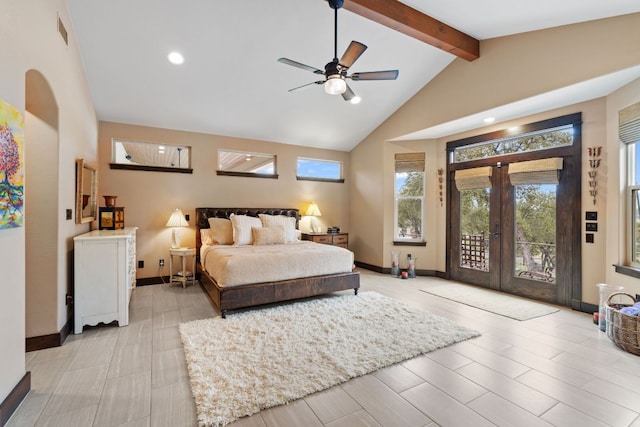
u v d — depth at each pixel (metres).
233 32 3.35
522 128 4.15
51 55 2.35
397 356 2.38
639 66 2.68
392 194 5.74
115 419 1.67
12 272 1.75
